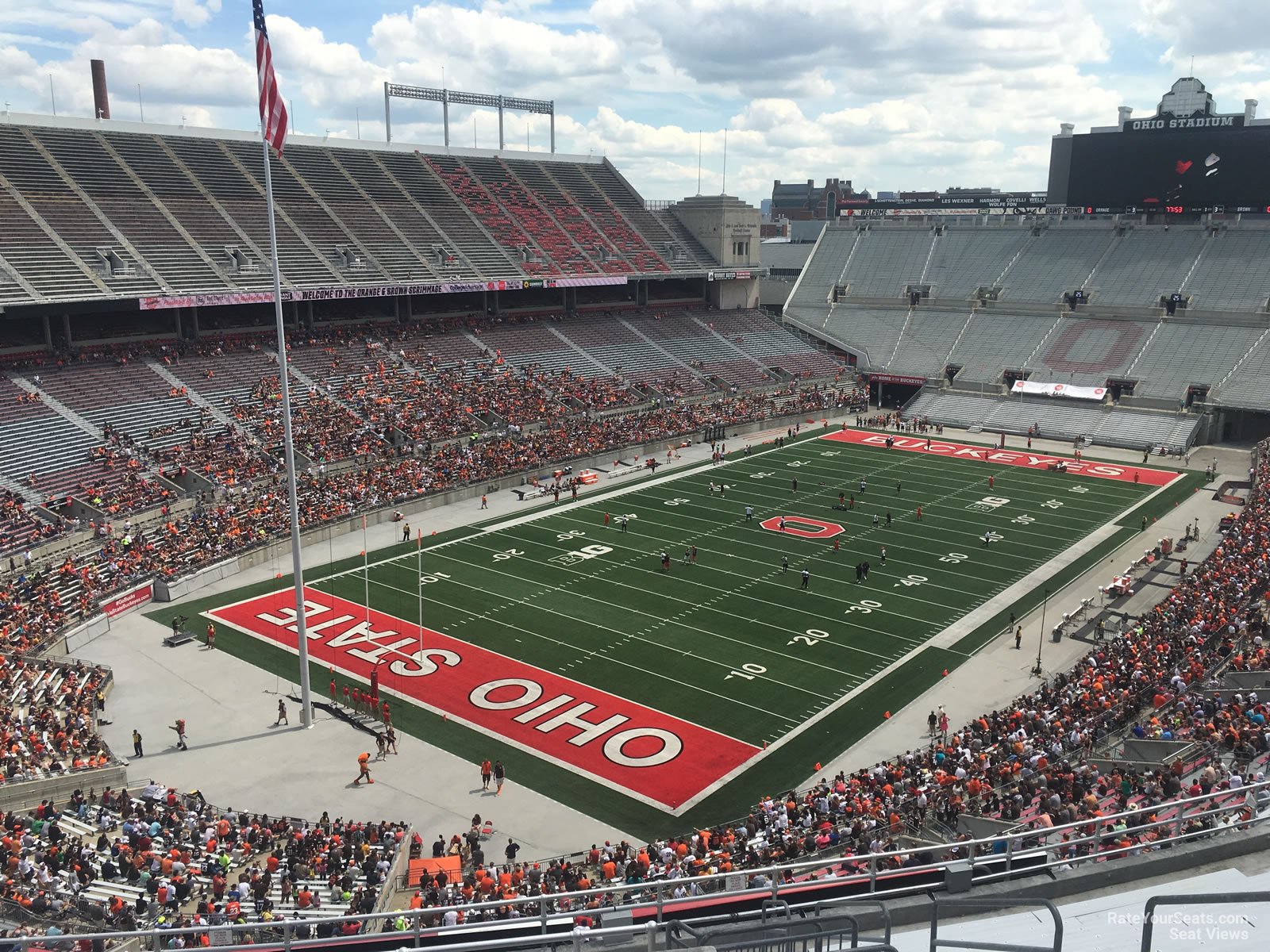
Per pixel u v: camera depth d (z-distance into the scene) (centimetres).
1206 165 8706
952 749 3114
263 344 7394
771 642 4169
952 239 10831
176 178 7644
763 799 3019
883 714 3559
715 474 7031
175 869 2398
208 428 6200
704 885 2228
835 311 10762
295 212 8119
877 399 9869
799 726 3475
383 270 8044
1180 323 8825
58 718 3334
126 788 3006
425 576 4947
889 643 4169
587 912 1128
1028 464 7338
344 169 8975
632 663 3962
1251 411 7800
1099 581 4891
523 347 8700
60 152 7156
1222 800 2016
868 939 986
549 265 9281
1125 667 3472
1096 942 891
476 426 7194
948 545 5438
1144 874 1136
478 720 3516
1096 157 9219
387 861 2556
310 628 4316
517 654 4044
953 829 2550
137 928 2097
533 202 10150
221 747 3328
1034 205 11644
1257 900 667
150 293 6488
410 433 6812
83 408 5947
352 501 5862
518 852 2742
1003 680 3828
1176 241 9444
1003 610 4522
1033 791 2658
